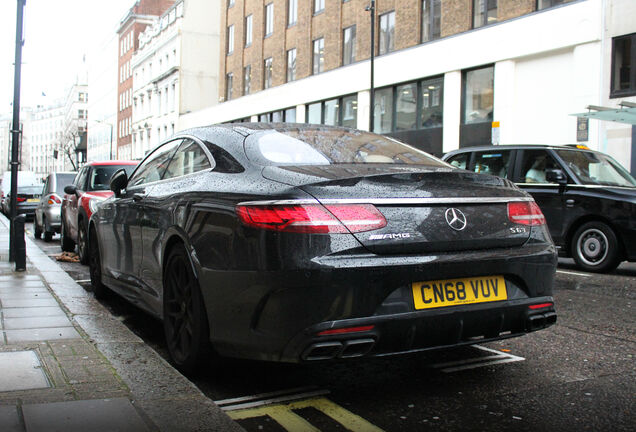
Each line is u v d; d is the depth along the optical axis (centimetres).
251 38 3922
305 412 308
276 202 296
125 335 416
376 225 296
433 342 311
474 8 2212
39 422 258
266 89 3538
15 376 319
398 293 297
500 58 2036
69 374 324
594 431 283
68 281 663
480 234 322
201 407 286
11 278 677
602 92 1744
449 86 2255
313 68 3234
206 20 5181
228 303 317
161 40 5625
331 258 286
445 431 283
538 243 346
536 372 376
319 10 3173
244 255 305
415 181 317
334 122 2970
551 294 346
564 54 1862
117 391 300
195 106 5147
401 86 2525
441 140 2305
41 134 18738
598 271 874
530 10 1994
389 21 2636
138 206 464
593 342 452
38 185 2500
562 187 911
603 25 1731
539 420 297
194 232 350
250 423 293
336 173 319
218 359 352
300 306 285
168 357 420
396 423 293
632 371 379
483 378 364
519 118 2009
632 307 593
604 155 989
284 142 381
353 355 292
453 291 312
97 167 1025
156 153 503
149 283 435
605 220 867
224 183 348
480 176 343
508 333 339
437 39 2294
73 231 1042
